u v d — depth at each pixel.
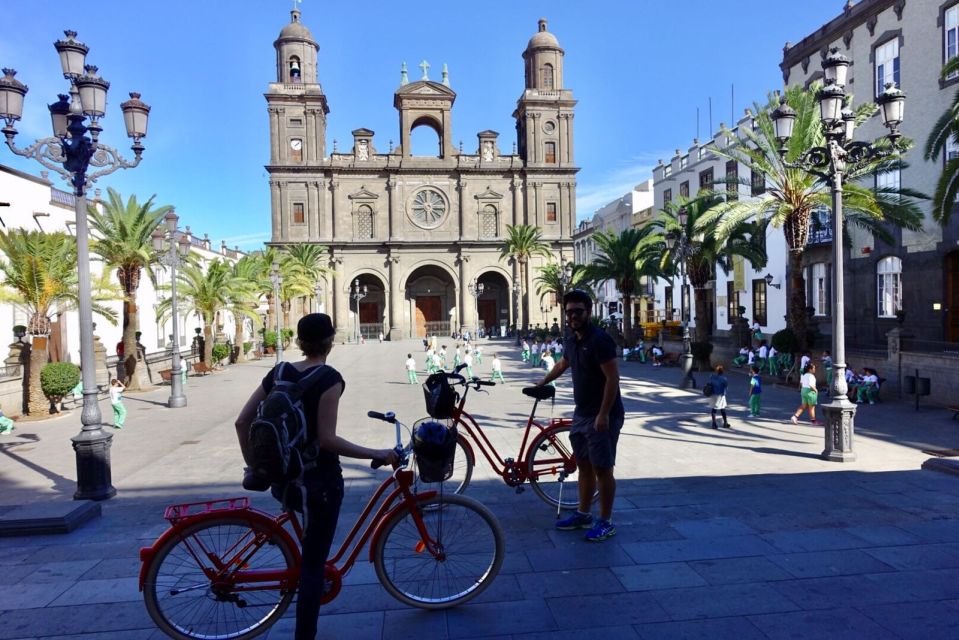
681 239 21.06
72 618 4.07
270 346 44.50
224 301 33.66
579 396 5.27
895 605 3.94
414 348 47.41
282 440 3.25
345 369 31.56
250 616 3.88
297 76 61.09
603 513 5.25
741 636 3.62
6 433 15.28
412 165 62.12
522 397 19.05
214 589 3.68
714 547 5.02
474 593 4.14
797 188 19.06
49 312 19.80
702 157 36.75
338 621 3.93
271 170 58.94
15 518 6.02
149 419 16.98
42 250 18.41
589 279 33.75
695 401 17.19
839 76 10.26
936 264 20.48
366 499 7.57
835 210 9.94
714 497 6.58
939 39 20.28
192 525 3.67
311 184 59.50
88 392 8.32
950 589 4.16
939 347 15.96
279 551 3.95
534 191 63.31
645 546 5.07
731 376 23.25
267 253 47.91
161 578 3.71
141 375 25.39
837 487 6.88
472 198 62.91
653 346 29.75
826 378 18.75
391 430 14.40
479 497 7.00
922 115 20.98
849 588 4.20
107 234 23.55
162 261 26.75
